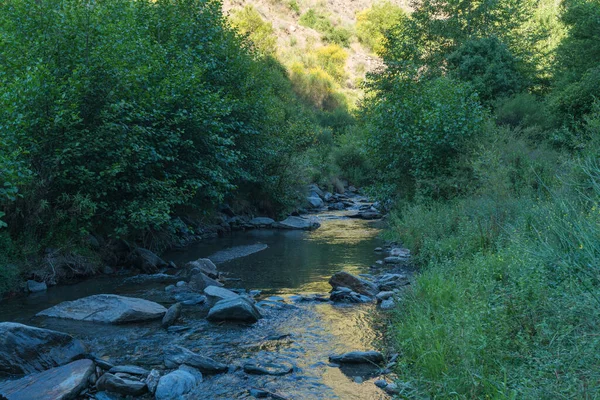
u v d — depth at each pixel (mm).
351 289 8469
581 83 15867
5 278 8102
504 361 4223
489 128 13680
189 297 8117
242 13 53469
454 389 3906
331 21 70188
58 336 5492
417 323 5422
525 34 28328
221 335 6324
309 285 9023
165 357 5453
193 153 12469
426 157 14055
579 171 8000
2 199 8227
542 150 12836
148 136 10672
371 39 70062
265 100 16859
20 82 8414
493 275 6379
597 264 4285
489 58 21594
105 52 10109
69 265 9367
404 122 15273
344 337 6203
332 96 47500
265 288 8828
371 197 17078
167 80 11188
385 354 5605
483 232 8938
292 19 67562
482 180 11406
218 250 12734
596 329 3867
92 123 9930
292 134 19703
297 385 4848
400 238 13242
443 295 6188
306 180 22062
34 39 9820
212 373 5184
